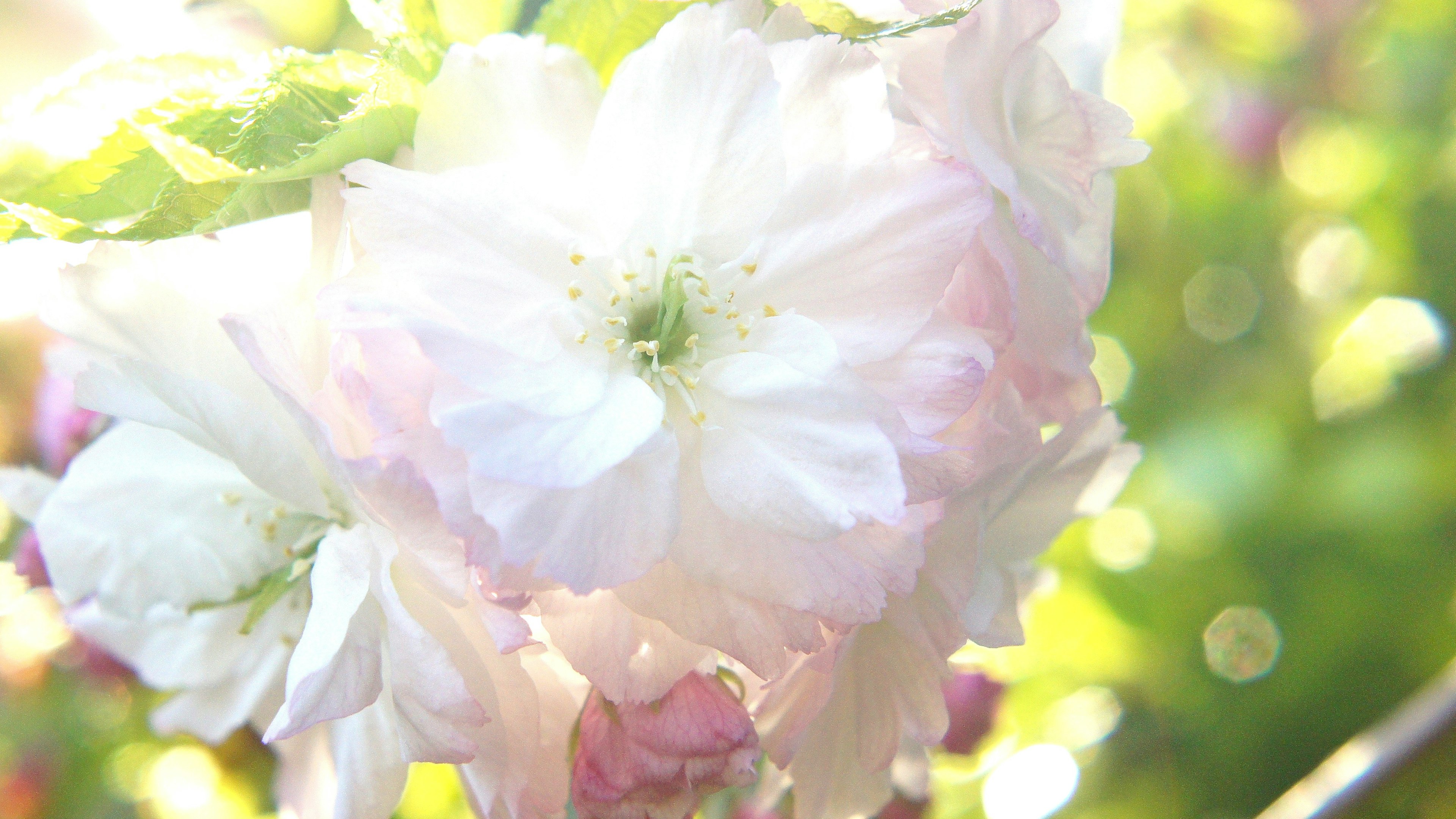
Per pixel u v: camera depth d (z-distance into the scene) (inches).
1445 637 13.0
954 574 7.9
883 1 7.9
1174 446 14.3
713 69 7.4
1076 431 8.2
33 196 7.4
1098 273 8.3
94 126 7.4
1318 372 14.6
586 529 7.2
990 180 7.6
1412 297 14.8
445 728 7.4
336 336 7.3
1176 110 15.3
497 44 7.4
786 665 7.6
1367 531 13.4
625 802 7.6
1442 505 13.5
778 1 7.6
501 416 7.1
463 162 7.4
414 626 7.4
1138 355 15.0
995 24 7.7
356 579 7.5
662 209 7.5
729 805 9.2
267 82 7.4
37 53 9.0
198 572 8.3
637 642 7.5
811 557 7.5
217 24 9.2
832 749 8.3
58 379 9.0
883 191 7.5
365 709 8.0
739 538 7.5
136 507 8.3
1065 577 13.2
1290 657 13.3
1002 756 12.2
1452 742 9.7
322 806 8.5
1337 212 15.3
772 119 7.4
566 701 7.8
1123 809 13.2
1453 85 14.8
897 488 7.3
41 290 7.8
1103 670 13.3
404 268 7.2
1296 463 13.9
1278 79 15.2
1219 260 15.3
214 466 8.3
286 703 7.4
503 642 7.3
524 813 7.8
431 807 10.1
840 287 7.6
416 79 7.4
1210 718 13.4
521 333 7.4
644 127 7.4
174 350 7.6
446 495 7.1
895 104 7.7
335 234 7.4
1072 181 8.2
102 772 11.2
